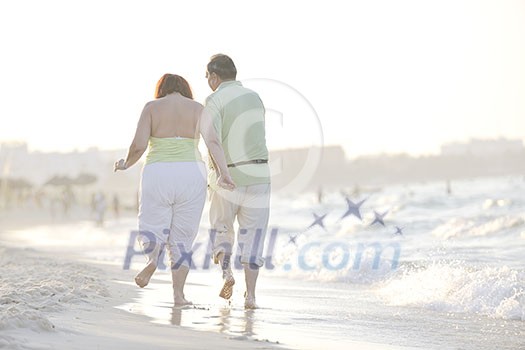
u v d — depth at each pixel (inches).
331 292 532.1
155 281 555.8
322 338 318.0
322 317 391.2
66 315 319.3
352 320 385.1
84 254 971.3
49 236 1724.9
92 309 349.7
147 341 266.1
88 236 1617.9
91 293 413.1
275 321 360.8
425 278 539.2
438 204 2192.4
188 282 578.6
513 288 451.2
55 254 960.9
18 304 327.9
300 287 571.2
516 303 424.8
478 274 508.7
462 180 6481.3
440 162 7765.8
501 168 7711.6
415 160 7460.6
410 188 4822.8
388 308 441.1
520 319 405.4
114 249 1085.1
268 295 506.0
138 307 375.9
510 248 803.4
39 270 567.5
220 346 269.3
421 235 1079.0
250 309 404.2
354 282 613.3
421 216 1672.0
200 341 277.7
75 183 4197.8
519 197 2186.3
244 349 267.3
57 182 4158.5
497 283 464.8
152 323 320.5
